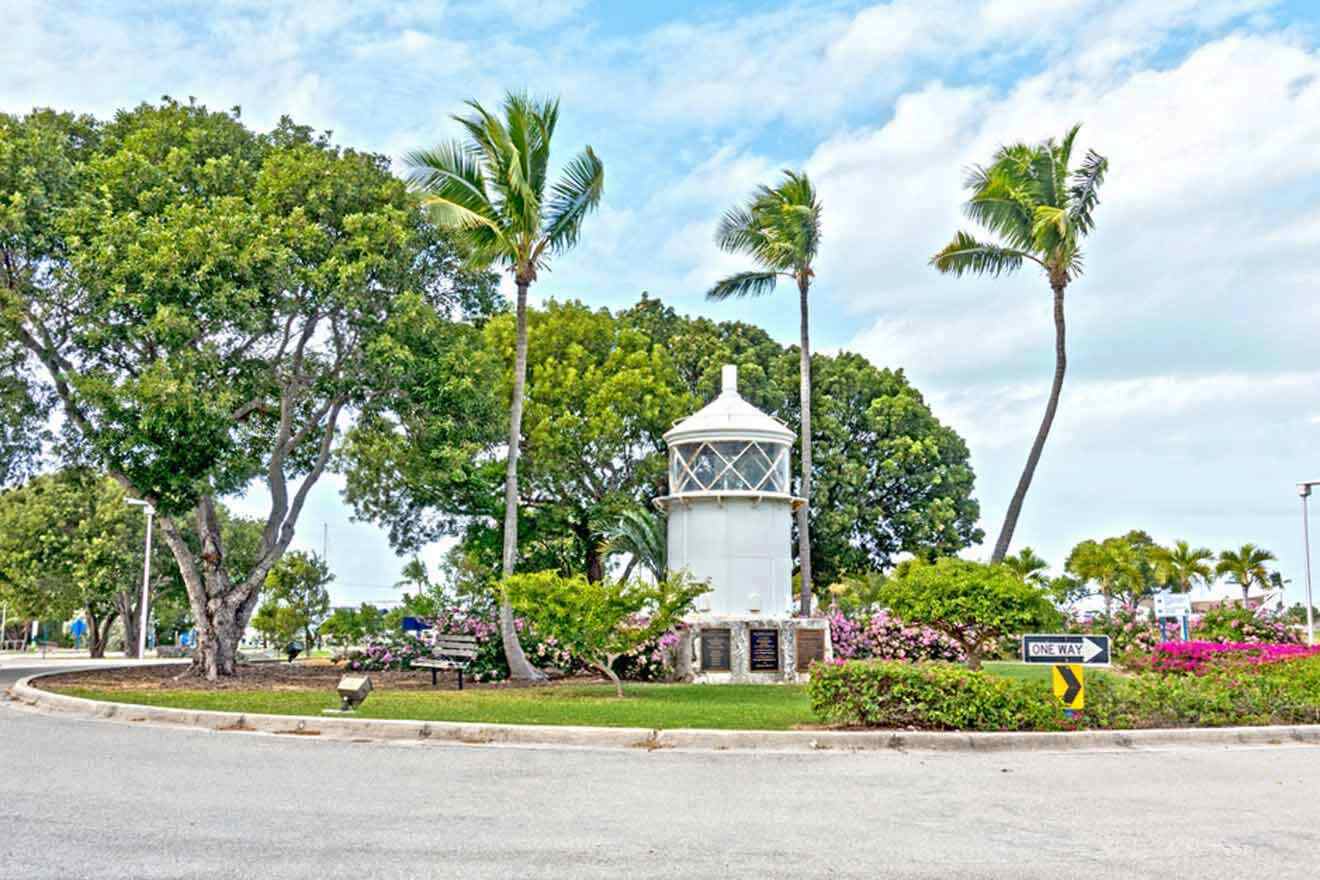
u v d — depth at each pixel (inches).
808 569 1061.1
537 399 1238.9
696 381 1546.5
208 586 906.1
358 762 415.8
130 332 788.6
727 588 900.6
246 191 888.3
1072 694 513.3
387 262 856.3
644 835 289.4
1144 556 2026.3
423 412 919.0
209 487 791.1
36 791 338.3
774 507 923.4
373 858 258.2
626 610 699.4
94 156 861.2
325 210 864.3
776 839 286.4
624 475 1298.0
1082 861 264.4
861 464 1574.8
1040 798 352.8
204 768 392.5
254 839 275.9
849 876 247.8
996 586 745.0
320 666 1087.0
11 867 244.2
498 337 1266.0
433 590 1016.9
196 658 908.6
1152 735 504.4
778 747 475.2
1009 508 1099.9
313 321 877.8
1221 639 1171.9
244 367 847.1
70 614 2001.7
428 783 369.1
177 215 796.6
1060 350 1085.8
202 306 776.3
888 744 481.7
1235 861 265.9
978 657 780.6
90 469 964.6
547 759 431.5
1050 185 1074.7
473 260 920.9
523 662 881.5
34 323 825.5
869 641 1093.8
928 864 259.9
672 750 463.8
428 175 864.3
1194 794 362.3
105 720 543.5
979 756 455.2
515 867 252.1
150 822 294.4
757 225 1083.3
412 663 925.8
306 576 1577.3
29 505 1840.6
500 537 1195.9
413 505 1254.9
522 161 879.7
